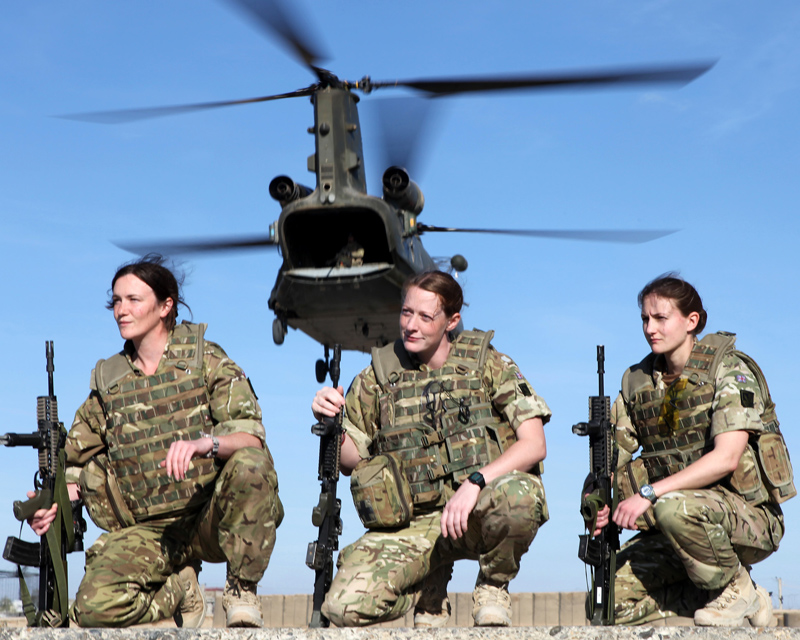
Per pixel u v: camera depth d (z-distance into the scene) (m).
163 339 4.73
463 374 4.41
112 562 4.34
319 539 3.95
